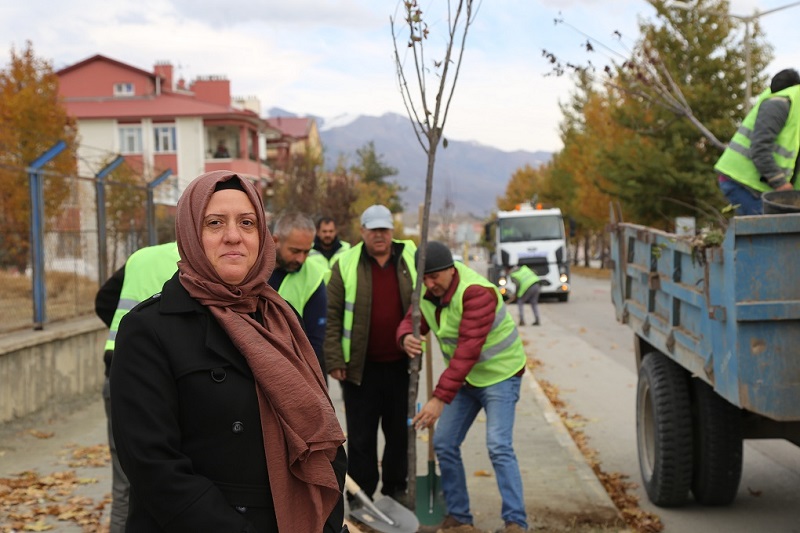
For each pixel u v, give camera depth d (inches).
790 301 180.7
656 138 1190.3
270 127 2338.8
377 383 248.7
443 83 199.5
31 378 381.7
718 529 240.5
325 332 225.8
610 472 306.8
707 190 1160.2
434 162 205.0
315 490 98.3
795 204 198.5
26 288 409.1
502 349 217.3
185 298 97.1
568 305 1133.1
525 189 2896.2
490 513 249.8
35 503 256.5
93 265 483.2
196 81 2380.7
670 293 238.7
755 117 254.1
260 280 99.7
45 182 430.9
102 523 238.7
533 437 340.2
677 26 1138.0
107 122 2076.8
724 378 193.2
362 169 3526.1
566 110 2005.4
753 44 1149.1
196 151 2069.4
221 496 92.0
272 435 95.7
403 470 254.5
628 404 435.5
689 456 247.6
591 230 2055.9
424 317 225.9
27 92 1026.1
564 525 234.1
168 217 714.8
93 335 453.1
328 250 403.9
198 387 94.3
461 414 225.1
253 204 99.6
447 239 2023.9
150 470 90.5
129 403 92.9
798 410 181.9
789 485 284.5
